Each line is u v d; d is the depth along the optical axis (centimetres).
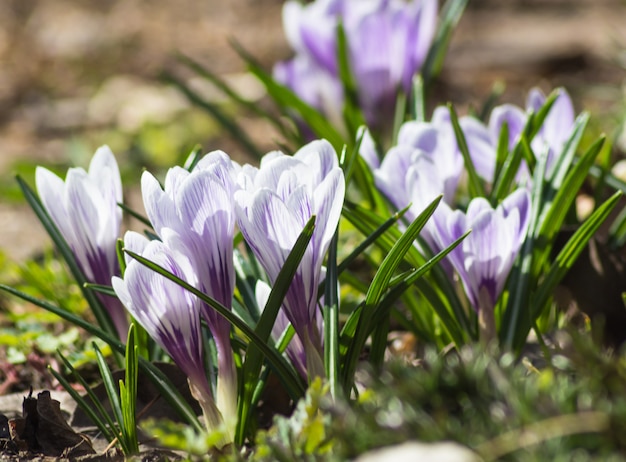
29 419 88
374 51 110
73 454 87
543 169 93
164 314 83
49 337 99
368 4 116
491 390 79
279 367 84
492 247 87
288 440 80
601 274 94
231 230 83
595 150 91
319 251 83
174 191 83
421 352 95
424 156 88
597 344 84
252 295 90
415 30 110
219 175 83
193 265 83
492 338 88
